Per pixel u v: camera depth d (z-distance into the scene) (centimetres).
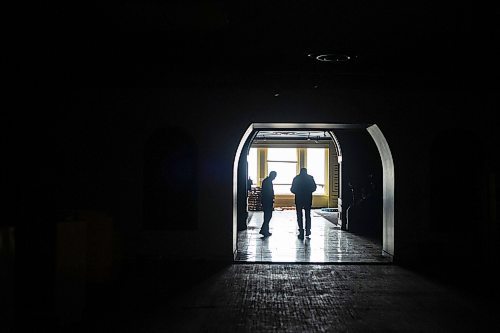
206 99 866
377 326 504
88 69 710
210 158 866
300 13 495
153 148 872
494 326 505
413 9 482
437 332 486
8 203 798
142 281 710
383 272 784
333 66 696
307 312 553
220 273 768
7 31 550
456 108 860
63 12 494
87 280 669
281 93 861
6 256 420
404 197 862
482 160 863
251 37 573
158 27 539
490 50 613
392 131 863
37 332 478
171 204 870
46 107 848
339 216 1458
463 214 864
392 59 655
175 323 509
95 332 479
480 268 823
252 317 532
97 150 862
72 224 523
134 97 864
